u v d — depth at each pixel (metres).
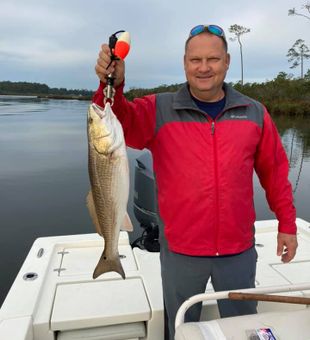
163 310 2.45
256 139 2.22
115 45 1.86
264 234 3.79
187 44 2.18
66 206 7.10
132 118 2.11
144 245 3.49
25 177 9.42
